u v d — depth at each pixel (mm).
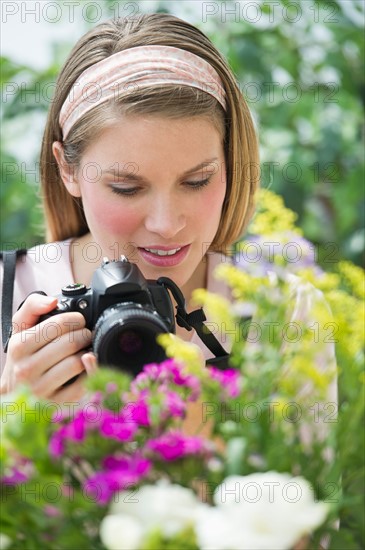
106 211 1473
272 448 990
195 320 1491
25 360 1329
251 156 1699
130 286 1338
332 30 3191
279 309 1070
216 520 861
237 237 1734
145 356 1259
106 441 974
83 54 1578
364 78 3254
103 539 905
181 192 1461
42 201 1803
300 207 2996
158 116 1421
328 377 1053
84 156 1500
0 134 3215
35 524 951
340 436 1013
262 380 1029
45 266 1716
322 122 3078
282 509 866
